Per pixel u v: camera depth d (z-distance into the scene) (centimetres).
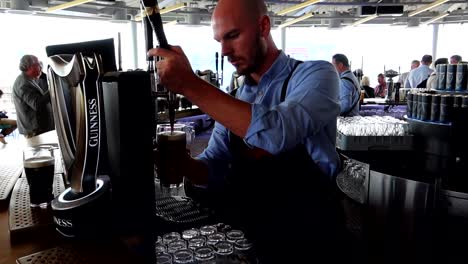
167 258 89
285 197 121
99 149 93
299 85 114
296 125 97
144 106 87
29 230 93
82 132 91
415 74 673
